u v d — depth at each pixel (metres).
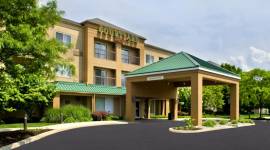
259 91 45.22
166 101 44.59
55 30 35.09
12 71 14.58
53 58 15.31
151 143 15.83
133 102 33.75
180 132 21.50
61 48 15.80
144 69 32.94
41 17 14.86
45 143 15.58
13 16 14.07
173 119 38.66
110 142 16.08
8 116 29.14
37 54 14.48
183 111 51.00
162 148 14.27
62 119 28.84
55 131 20.80
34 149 13.88
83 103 36.44
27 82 21.08
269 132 22.00
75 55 36.94
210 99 52.16
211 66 31.17
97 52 39.78
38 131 19.86
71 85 32.72
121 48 42.69
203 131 22.36
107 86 37.22
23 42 13.58
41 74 15.94
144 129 23.25
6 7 13.69
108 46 41.31
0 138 16.27
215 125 26.56
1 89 15.75
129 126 25.98
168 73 29.88
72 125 25.70
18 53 14.28
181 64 29.52
